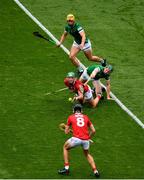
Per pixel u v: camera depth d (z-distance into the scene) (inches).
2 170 1705.2
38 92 2052.2
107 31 2464.3
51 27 2466.8
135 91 2091.5
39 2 2647.6
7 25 2454.5
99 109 1983.3
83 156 1780.3
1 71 2155.5
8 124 1894.7
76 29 2080.5
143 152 1804.9
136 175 1713.8
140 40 2418.8
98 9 2615.7
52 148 1803.6
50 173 1705.2
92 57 2134.6
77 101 1946.4
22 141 1825.8
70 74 1919.3
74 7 2620.6
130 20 2551.7
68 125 1702.8
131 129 1902.1
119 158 1776.6
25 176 1685.5
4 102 1993.1
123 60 2271.2
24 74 2145.7
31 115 1939.0
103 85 2119.8
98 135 1865.2
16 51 2283.5
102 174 1711.4
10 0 2642.7
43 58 2250.2
